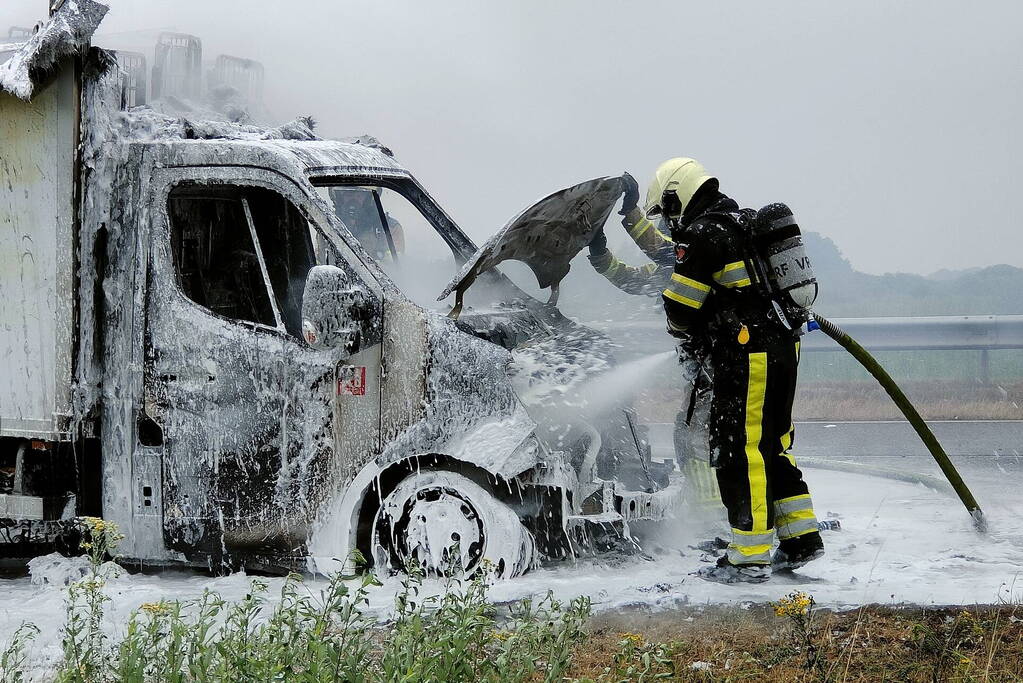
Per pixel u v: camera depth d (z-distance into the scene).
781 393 6.73
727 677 5.01
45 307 7.20
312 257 7.94
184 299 7.09
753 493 6.59
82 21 7.05
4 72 7.14
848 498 9.95
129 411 7.16
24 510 7.27
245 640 4.55
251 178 7.09
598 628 5.75
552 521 6.89
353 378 6.75
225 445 6.96
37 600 6.65
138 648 4.55
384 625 5.75
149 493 7.12
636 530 7.16
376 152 8.47
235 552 7.00
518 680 4.42
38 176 7.22
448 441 6.67
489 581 6.52
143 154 7.23
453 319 6.96
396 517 6.71
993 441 13.62
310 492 6.81
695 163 7.14
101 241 7.23
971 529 8.41
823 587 6.51
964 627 5.60
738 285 6.67
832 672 5.07
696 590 6.41
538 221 7.40
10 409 7.32
